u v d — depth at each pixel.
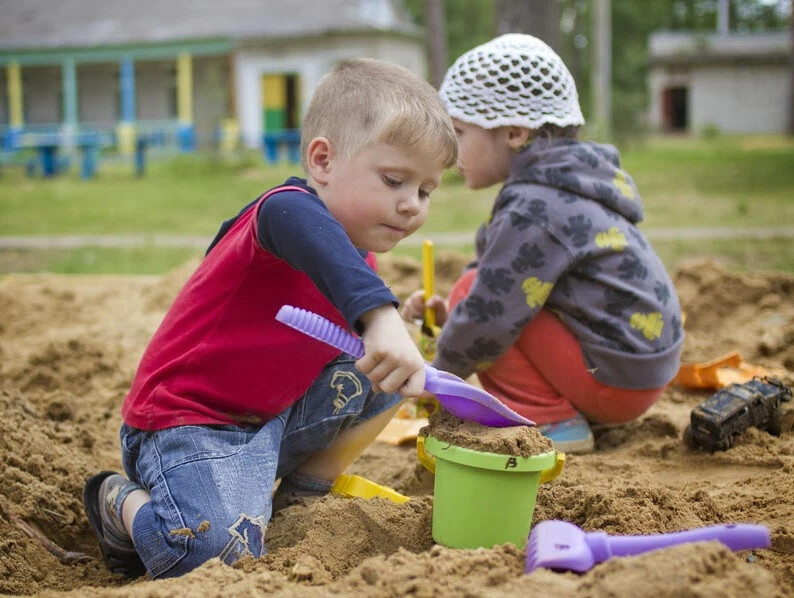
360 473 3.12
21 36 27.30
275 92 24.80
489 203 13.34
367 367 1.92
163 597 1.79
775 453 2.93
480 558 1.84
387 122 2.14
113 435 3.47
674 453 3.03
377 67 2.32
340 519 2.27
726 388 3.11
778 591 1.63
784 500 2.46
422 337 3.39
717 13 53.81
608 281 2.97
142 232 10.66
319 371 2.43
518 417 2.11
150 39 25.50
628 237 3.05
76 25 27.42
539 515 2.32
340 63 2.38
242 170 19.72
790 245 8.38
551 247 2.94
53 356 4.25
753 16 54.72
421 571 1.78
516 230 2.94
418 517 2.29
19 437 2.93
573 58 45.75
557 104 3.13
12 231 10.79
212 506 2.18
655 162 20.98
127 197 14.90
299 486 2.63
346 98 2.22
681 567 1.62
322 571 1.99
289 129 25.00
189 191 15.74
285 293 2.32
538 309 2.96
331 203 2.23
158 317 5.34
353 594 1.75
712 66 39.06
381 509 2.31
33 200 14.59
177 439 2.29
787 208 11.80
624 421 3.16
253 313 2.32
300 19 24.69
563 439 3.07
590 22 45.72
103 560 2.61
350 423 2.57
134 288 6.07
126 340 4.82
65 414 3.54
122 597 1.81
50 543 2.58
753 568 1.70
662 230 9.76
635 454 3.05
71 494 2.81
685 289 5.18
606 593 1.59
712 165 19.70
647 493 2.33
